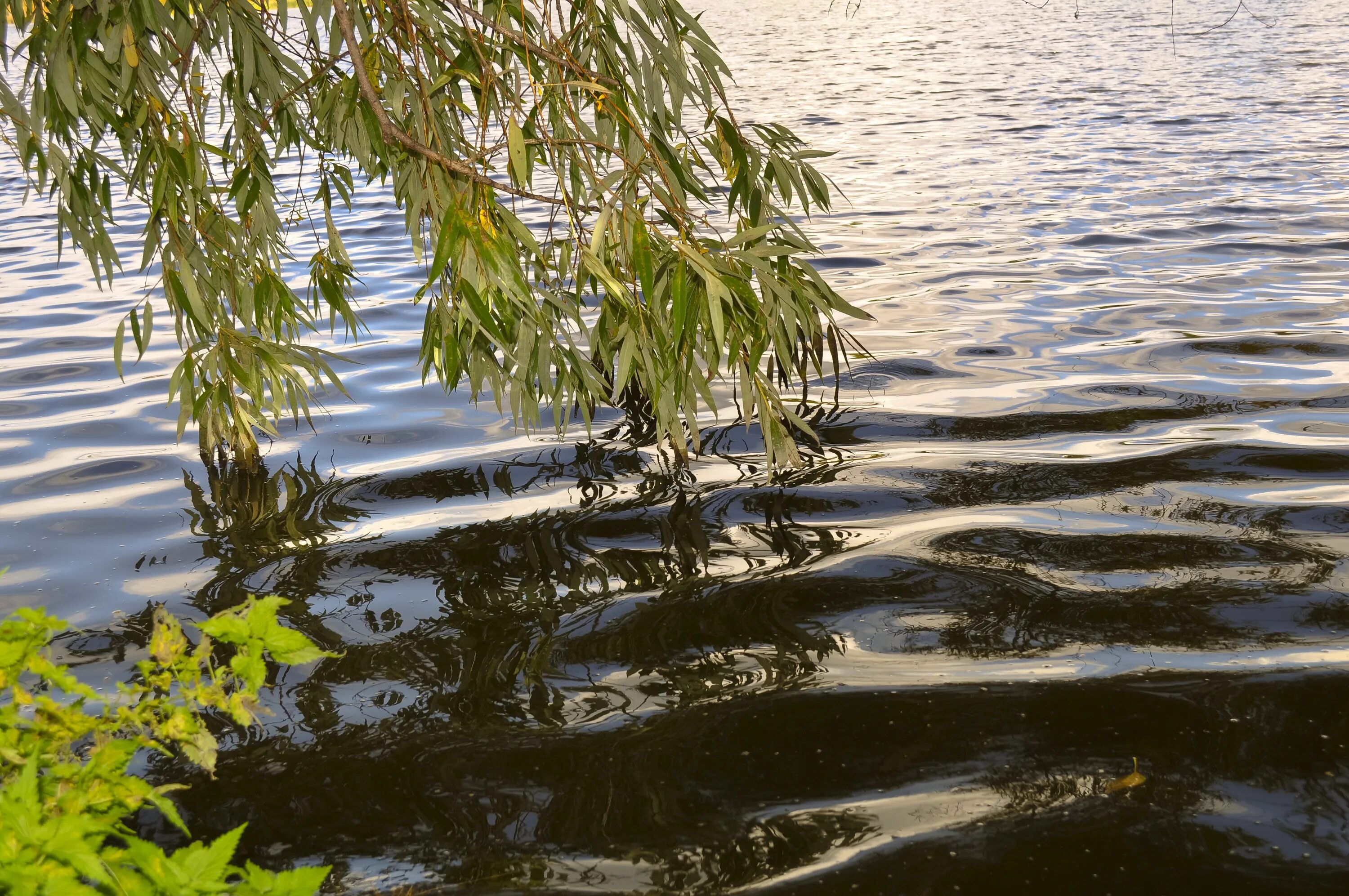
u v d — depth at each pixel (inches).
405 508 170.2
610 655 123.3
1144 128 604.4
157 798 61.3
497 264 125.6
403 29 138.5
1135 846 88.8
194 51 157.2
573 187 159.3
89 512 170.2
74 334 284.4
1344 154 494.9
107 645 127.7
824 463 183.9
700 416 213.2
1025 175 494.6
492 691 116.3
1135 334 255.6
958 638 123.6
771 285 152.7
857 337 264.4
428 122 135.6
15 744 59.8
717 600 135.7
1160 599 130.5
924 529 154.6
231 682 118.4
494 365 166.9
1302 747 101.0
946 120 671.1
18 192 520.7
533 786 99.7
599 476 182.4
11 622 61.4
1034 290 303.7
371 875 88.2
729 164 167.9
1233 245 345.1
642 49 146.7
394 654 124.7
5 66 140.3
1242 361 230.4
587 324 271.4
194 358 176.9
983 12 1596.9
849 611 131.3
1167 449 182.2
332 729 109.4
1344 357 229.5
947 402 213.8
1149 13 1368.1
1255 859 86.9
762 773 100.4
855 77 911.0
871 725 107.3
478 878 87.6
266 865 89.9
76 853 51.6
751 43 1284.4
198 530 162.9
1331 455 175.9
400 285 333.1
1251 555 141.4
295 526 163.6
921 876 86.2
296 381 187.9
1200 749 101.3
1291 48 940.0
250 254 172.9
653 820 94.3
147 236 156.9
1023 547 146.9
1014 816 93.0
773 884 85.8
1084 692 111.0
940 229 393.4
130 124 154.5
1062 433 193.2
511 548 153.9
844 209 439.2
